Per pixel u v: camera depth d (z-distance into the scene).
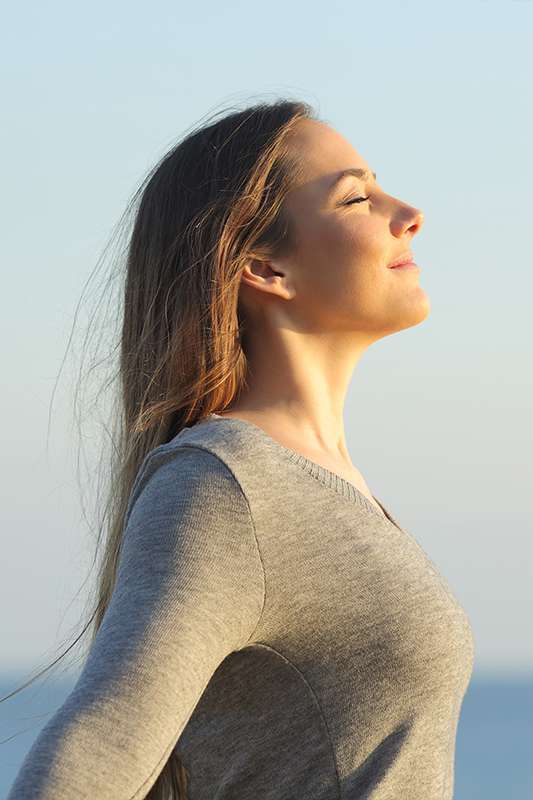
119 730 1.67
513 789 50.12
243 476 1.91
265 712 1.96
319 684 1.94
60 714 1.69
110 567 2.29
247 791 1.98
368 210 2.25
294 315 2.23
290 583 1.90
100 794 1.63
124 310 2.37
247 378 2.25
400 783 1.93
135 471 2.22
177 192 2.30
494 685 118.06
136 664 1.71
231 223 2.22
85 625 2.37
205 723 2.00
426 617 1.97
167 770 2.07
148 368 2.26
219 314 2.20
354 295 2.19
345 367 2.26
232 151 2.28
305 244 2.22
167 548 1.83
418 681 1.95
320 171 2.24
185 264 2.25
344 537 1.96
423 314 2.23
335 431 2.27
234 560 1.86
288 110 2.31
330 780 1.93
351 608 1.93
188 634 1.76
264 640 1.92
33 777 1.62
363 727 1.93
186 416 2.19
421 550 2.10
